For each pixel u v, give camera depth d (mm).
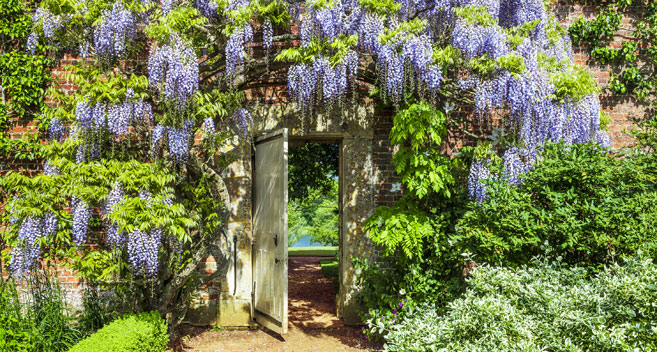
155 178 4355
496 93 4922
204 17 4902
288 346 5258
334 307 7031
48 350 4055
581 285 3432
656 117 6438
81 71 4750
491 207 4297
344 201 6059
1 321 3939
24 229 4199
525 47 5062
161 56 4582
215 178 5320
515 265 4270
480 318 3121
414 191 5527
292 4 5379
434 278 5293
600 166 4148
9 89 5750
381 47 4918
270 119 6023
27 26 5711
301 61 4988
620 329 2779
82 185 4262
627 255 3947
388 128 6152
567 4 6477
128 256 4512
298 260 13578
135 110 4578
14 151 5797
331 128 6051
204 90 5109
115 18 4727
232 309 5875
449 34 5191
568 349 2816
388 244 5098
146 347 4055
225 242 5859
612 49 6441
